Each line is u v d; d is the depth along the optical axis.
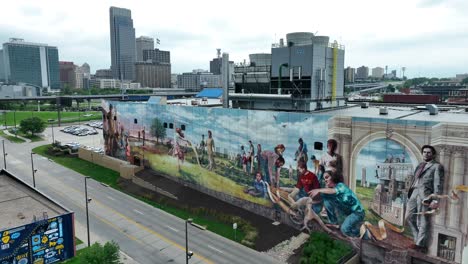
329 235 44.38
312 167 45.84
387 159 39.06
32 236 33.97
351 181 42.16
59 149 102.19
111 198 63.03
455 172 34.34
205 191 61.78
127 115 79.81
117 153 85.06
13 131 137.25
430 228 36.38
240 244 45.69
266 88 64.38
